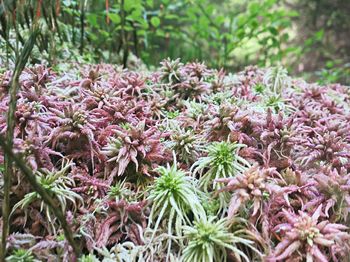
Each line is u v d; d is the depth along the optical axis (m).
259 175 0.07
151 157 0.08
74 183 0.08
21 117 0.08
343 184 0.08
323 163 0.09
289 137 0.09
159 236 0.08
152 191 0.08
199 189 0.08
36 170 0.08
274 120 0.09
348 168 0.09
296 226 0.07
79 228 0.08
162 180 0.08
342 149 0.09
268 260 0.07
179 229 0.07
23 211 0.08
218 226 0.07
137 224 0.08
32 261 0.07
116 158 0.08
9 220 0.08
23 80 0.10
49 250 0.07
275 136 0.09
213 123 0.09
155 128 0.09
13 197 0.08
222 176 0.08
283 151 0.09
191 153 0.09
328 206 0.07
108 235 0.08
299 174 0.08
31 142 0.08
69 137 0.08
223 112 0.09
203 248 0.07
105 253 0.07
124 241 0.08
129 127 0.09
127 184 0.08
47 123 0.09
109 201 0.08
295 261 0.07
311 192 0.08
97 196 0.08
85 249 0.08
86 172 0.08
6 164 0.07
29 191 0.08
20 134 0.08
